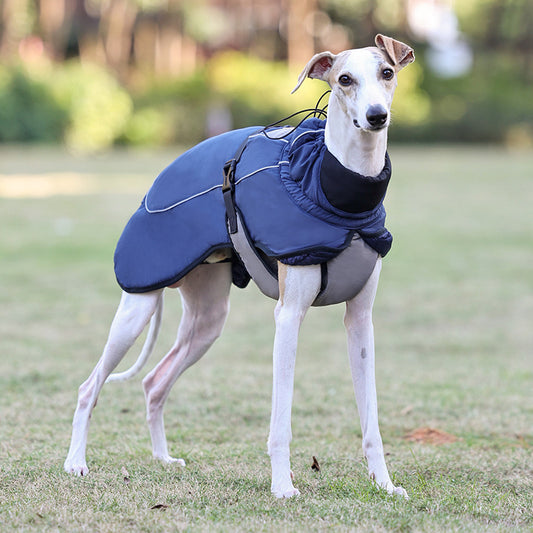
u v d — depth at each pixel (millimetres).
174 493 4359
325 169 4211
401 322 9492
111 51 45562
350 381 7246
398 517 3977
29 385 6887
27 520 3932
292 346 4293
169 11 45969
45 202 19234
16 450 5254
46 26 44625
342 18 48125
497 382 7176
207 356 8047
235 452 5301
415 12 50281
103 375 4805
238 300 10750
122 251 4812
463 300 10508
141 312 4770
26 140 36938
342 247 4191
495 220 17516
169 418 6164
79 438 4809
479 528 3854
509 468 4973
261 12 48812
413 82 44594
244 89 40750
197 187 4641
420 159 33531
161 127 39031
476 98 44719
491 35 50938
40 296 10422
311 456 5246
